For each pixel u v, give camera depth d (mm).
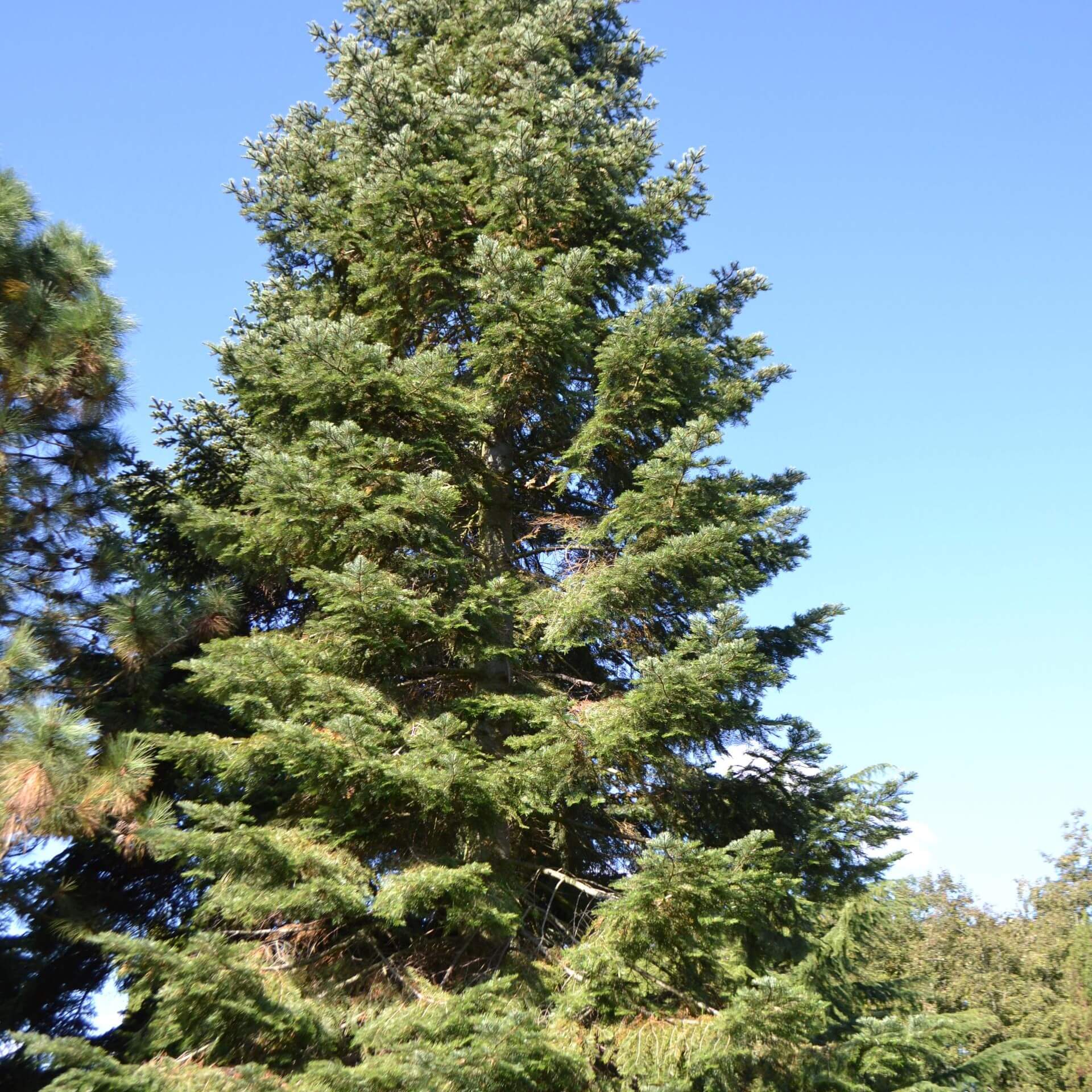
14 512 10969
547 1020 8664
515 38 14273
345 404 10453
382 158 11570
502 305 10438
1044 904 25156
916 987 18812
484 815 9273
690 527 10398
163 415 15836
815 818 11281
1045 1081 21062
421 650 10672
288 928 8984
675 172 13406
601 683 12188
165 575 14547
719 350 13766
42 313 10922
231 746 9266
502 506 12594
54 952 11820
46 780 8422
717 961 8859
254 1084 6754
